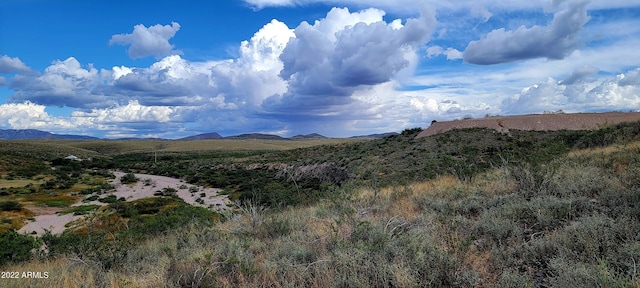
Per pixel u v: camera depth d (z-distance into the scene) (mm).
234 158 119875
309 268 4480
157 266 5453
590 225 4383
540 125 30969
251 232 6910
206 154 168000
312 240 5738
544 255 4156
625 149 11531
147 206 45406
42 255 10492
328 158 44281
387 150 35875
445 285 3750
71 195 64250
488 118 36062
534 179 7371
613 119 29375
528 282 3508
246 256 5129
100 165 123688
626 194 5539
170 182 83625
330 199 9242
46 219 43156
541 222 5219
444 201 7656
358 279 3867
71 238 10672
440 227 5453
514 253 4309
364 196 9664
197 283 4367
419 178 15906
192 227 8742
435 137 34375
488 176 10578
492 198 7207
